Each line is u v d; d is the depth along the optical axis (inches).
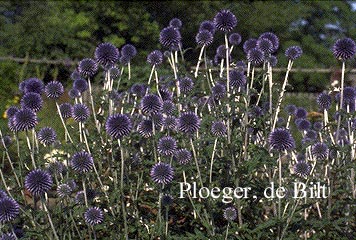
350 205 73.2
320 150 72.4
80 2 337.1
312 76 264.2
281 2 426.6
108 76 82.4
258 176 81.0
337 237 72.5
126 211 72.7
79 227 75.2
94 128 83.8
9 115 80.3
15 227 75.3
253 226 72.6
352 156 74.7
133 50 90.8
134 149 80.5
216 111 75.2
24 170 76.1
